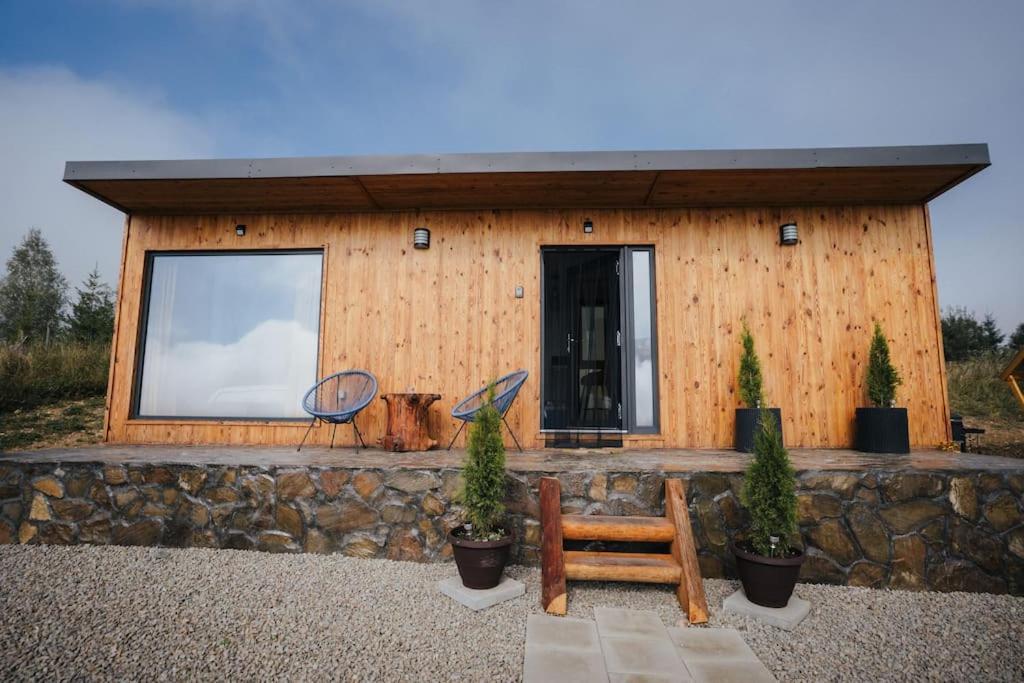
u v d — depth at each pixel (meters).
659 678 2.04
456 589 2.80
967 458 3.80
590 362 4.94
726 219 4.98
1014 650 2.37
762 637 2.45
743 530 3.21
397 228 5.16
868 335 4.77
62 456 3.80
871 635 2.50
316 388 4.90
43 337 13.62
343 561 3.29
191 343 5.22
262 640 2.30
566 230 5.05
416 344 5.02
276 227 5.23
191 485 3.51
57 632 2.33
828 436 4.68
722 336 4.85
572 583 3.08
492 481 2.98
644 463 3.60
